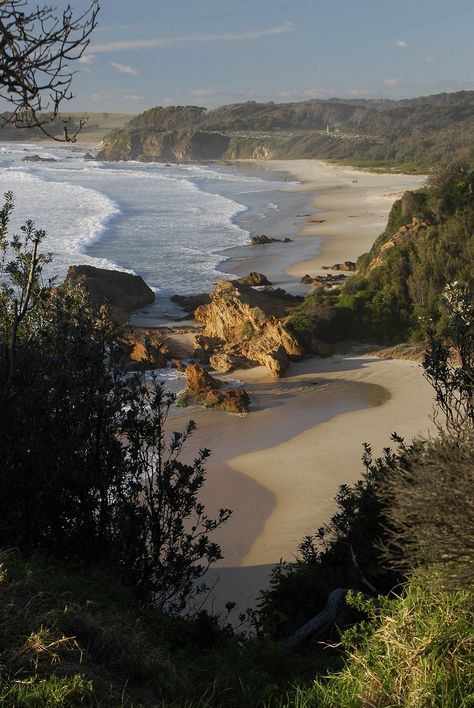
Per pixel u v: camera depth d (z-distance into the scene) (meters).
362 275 51.81
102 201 125.25
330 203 129.00
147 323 50.03
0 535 9.82
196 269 69.50
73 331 11.45
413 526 6.70
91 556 9.90
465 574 6.35
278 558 19.25
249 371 38.94
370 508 10.75
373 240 83.88
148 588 10.01
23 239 80.69
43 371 10.94
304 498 23.33
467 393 11.88
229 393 33.59
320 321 43.28
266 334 41.53
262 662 7.90
